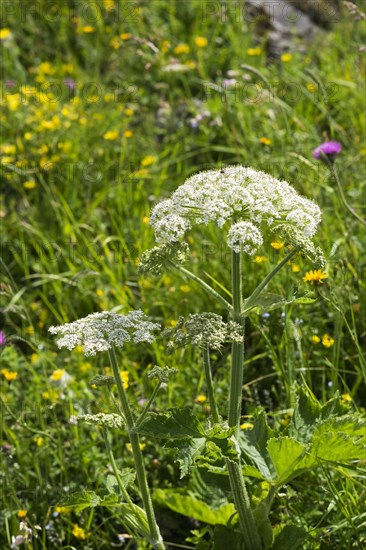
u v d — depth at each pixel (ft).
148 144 27.27
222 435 11.77
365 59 29.14
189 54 31.63
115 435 17.40
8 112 28.07
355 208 21.79
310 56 31.37
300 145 24.75
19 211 25.17
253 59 31.07
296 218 11.78
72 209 24.72
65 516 16.15
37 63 32.42
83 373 19.34
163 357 18.89
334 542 14.32
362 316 18.58
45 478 16.51
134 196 24.71
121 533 16.11
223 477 15.23
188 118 28.96
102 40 33.04
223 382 18.01
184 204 11.86
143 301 21.04
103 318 12.41
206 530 14.83
